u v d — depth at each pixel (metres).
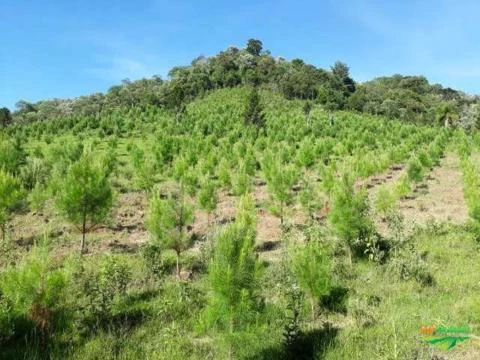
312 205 18.39
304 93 111.38
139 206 22.02
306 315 9.38
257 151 43.12
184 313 9.27
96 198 12.78
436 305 9.55
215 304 6.85
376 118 86.69
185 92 113.62
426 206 22.23
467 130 82.12
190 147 38.66
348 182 13.09
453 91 151.12
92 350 7.57
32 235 15.61
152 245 12.02
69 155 31.25
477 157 43.50
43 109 125.31
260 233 16.75
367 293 10.13
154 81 146.88
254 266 7.05
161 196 23.44
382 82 161.25
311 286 9.02
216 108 89.25
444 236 15.47
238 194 20.56
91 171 12.83
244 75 122.38
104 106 111.81
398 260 11.51
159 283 11.06
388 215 15.12
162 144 35.25
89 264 11.78
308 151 30.89
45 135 57.34
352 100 103.12
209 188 16.55
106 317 8.81
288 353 7.59
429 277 11.30
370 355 7.41
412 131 60.91
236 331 6.83
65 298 8.83
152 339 8.15
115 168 29.53
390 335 8.06
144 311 9.34
